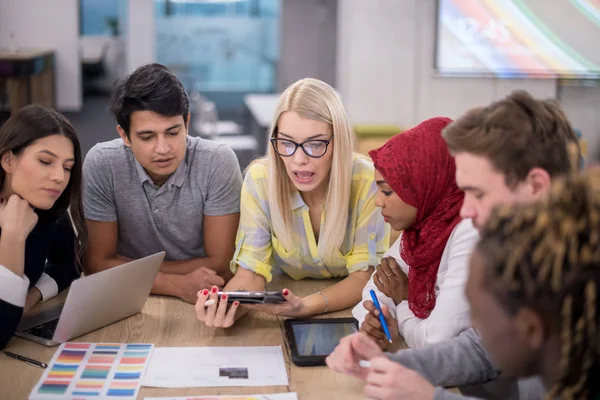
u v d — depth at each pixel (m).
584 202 0.88
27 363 1.49
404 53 6.71
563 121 1.27
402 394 1.20
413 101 6.79
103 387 1.39
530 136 1.23
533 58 6.30
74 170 1.74
